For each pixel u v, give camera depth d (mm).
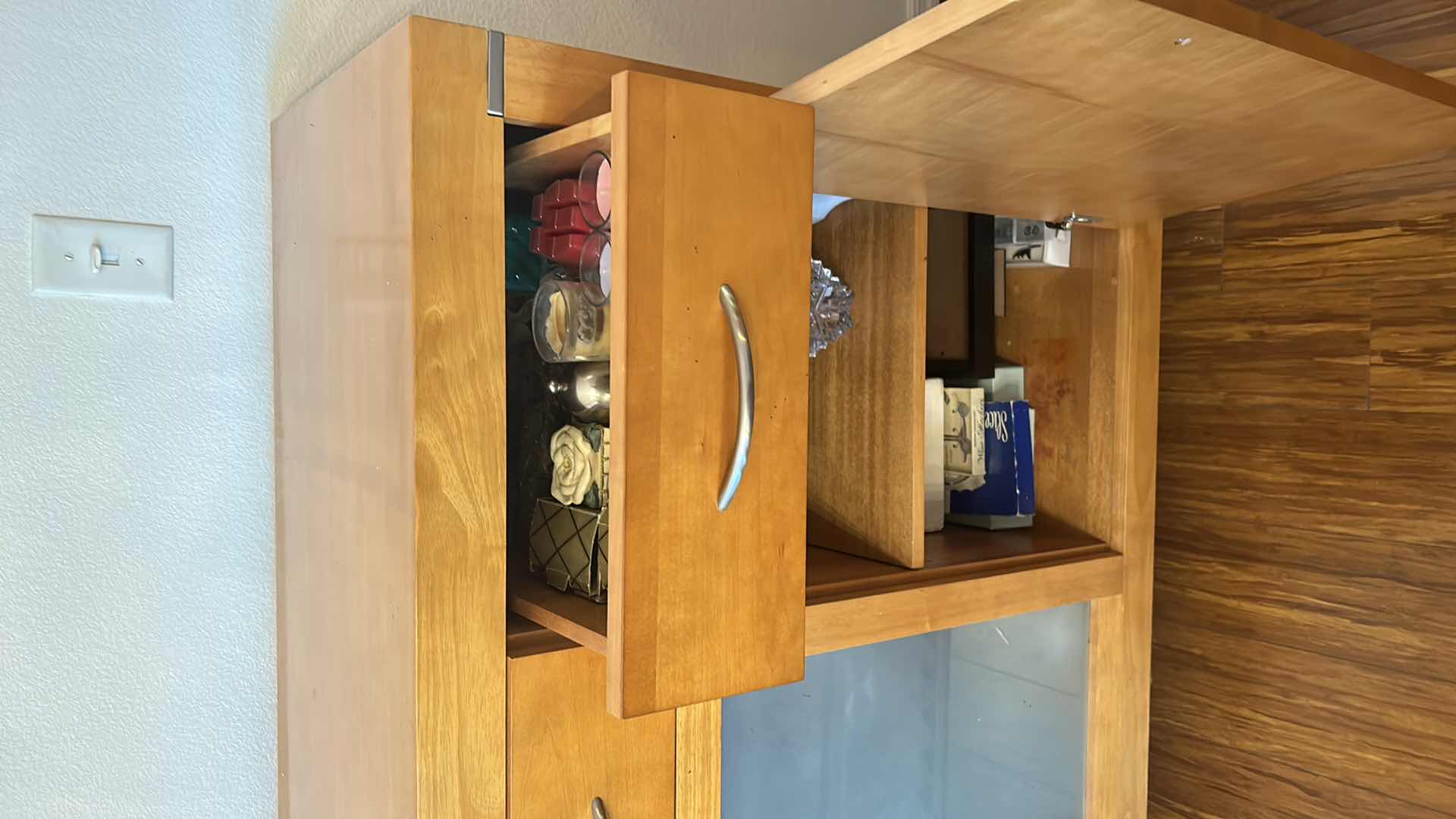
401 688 695
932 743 1070
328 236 812
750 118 618
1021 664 1143
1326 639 1199
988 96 667
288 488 927
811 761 971
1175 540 1378
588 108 741
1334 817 1194
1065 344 1260
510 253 878
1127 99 678
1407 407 1112
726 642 631
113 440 906
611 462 591
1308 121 741
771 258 634
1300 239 1213
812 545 1150
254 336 969
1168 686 1392
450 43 670
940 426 1257
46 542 880
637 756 789
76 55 879
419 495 667
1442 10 1074
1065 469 1261
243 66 958
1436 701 1094
